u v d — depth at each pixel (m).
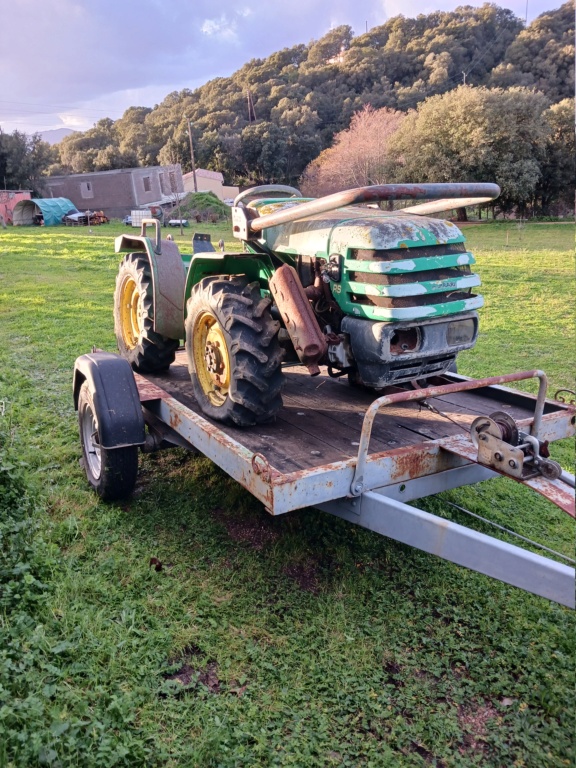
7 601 2.94
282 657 2.81
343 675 2.72
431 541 2.54
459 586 3.37
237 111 81.19
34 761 2.14
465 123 37.53
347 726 2.49
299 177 63.06
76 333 9.08
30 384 6.60
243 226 3.72
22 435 5.12
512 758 2.38
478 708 2.60
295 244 3.73
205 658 2.79
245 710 2.52
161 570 3.40
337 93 75.69
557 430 3.37
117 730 2.38
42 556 3.32
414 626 3.04
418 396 2.70
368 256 3.21
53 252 20.03
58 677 2.55
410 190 2.85
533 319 9.95
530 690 2.68
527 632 3.03
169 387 4.57
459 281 3.31
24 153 52.00
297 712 2.53
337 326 3.57
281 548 3.64
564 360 7.67
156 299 4.37
